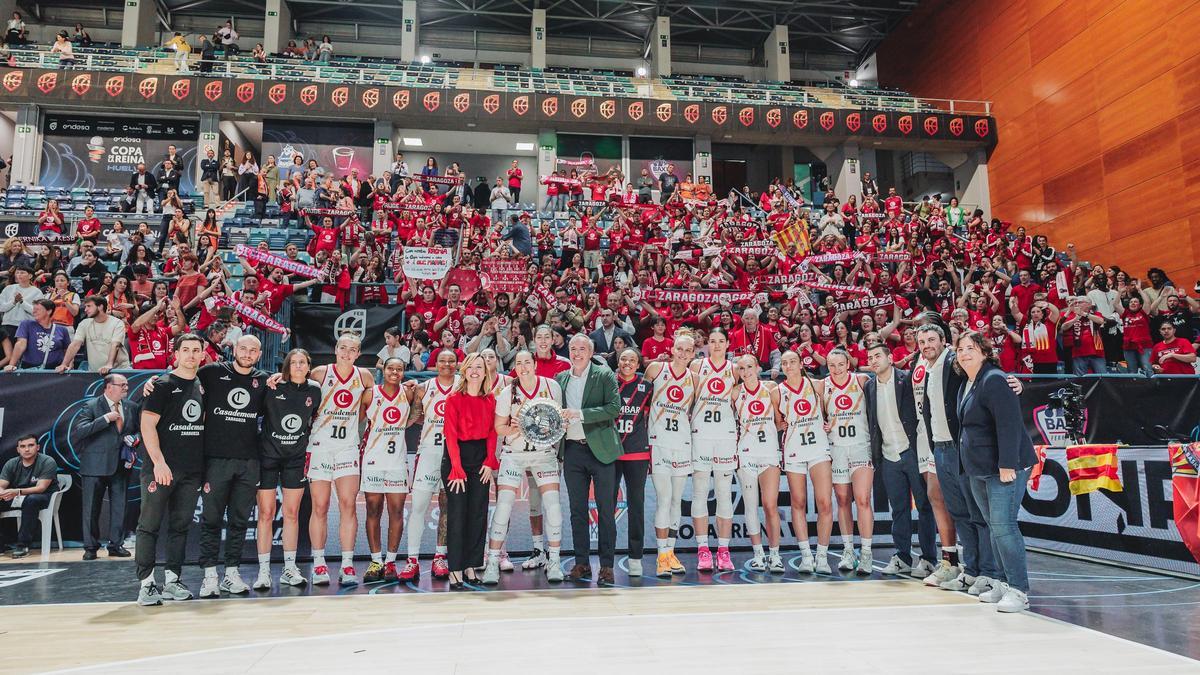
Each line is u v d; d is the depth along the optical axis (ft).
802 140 69.87
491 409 16.46
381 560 17.11
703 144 69.67
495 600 14.65
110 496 20.49
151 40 75.46
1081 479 19.08
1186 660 10.41
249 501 15.67
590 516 20.92
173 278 32.42
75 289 32.83
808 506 22.20
